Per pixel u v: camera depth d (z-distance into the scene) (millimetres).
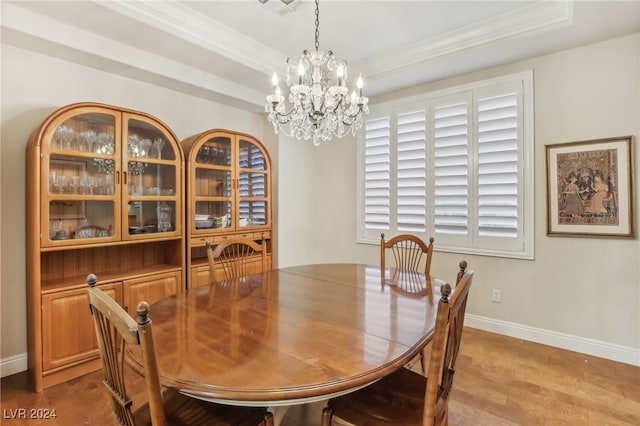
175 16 2275
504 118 2832
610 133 2398
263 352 1122
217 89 3117
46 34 2102
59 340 2117
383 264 2576
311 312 1508
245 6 2238
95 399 1959
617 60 2365
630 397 1953
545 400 1932
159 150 2746
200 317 1449
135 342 855
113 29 2256
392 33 2615
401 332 1280
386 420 1165
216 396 910
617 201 2377
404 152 3434
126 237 2463
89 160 2336
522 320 2805
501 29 2420
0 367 2172
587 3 1994
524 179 2758
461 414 1808
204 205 3082
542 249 2697
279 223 3869
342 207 4004
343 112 2076
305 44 2797
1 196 2189
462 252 3092
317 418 1853
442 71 2965
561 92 2582
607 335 2441
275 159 3875
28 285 2182
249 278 2160
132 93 2799
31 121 2285
